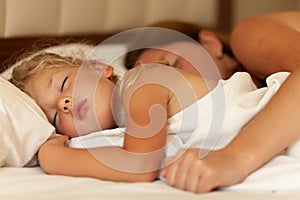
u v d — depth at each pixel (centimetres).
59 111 114
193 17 226
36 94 116
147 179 94
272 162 95
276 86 106
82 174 97
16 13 177
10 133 103
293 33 146
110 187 88
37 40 176
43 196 84
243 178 90
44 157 103
